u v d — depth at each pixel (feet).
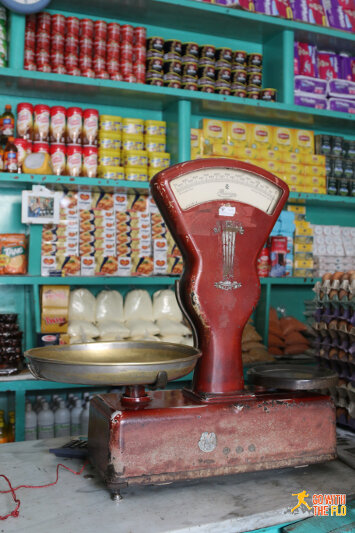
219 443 3.51
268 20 8.79
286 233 9.24
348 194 9.70
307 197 9.12
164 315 8.45
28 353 3.41
